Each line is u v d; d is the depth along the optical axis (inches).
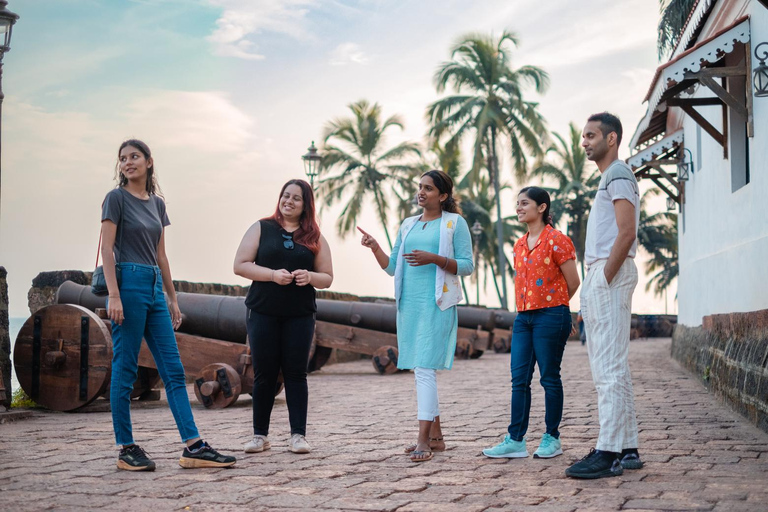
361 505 135.0
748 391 249.9
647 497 140.6
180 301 320.8
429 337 189.3
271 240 195.0
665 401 302.7
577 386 378.9
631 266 167.3
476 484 153.5
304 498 140.7
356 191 1450.5
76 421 251.0
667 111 534.3
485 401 315.0
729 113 354.6
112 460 178.2
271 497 141.5
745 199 324.8
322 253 200.8
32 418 258.1
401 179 1461.6
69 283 319.9
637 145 553.9
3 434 219.5
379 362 487.2
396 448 198.7
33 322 281.3
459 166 1573.6
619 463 161.5
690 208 507.5
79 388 273.1
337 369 558.6
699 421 244.8
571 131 1705.2
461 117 1375.5
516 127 1381.6
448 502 137.6
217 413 278.4
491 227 1656.0
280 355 195.5
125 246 170.9
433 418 185.8
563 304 185.5
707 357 366.3
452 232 196.1
